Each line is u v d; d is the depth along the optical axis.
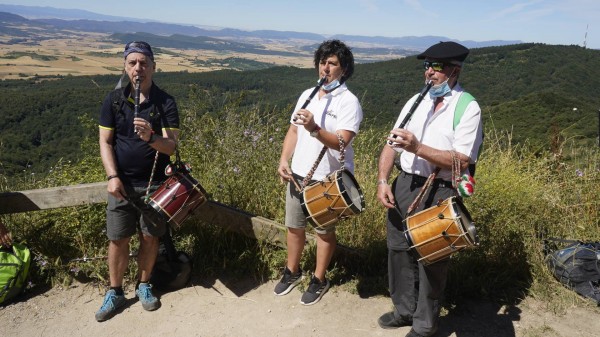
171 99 2.87
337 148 2.70
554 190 4.02
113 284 3.02
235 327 2.87
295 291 3.22
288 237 3.11
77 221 3.55
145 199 2.82
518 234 3.38
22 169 4.43
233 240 3.63
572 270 3.08
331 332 2.81
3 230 3.14
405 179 2.58
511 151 4.61
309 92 2.98
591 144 4.54
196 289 3.28
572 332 2.74
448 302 3.02
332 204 2.64
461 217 2.26
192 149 4.34
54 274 3.35
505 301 3.04
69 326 2.90
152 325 2.90
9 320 2.93
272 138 4.35
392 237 2.65
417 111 2.51
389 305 3.06
